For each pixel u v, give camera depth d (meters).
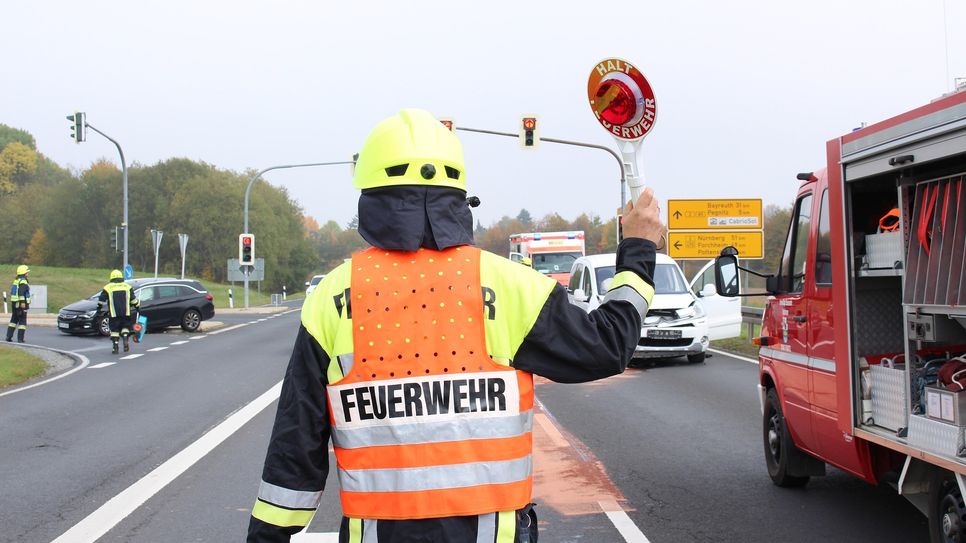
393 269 2.26
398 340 2.21
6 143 109.88
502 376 2.23
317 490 2.29
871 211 4.90
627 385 12.77
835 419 5.21
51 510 6.25
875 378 4.71
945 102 3.72
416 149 2.25
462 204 2.34
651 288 2.41
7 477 7.30
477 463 2.18
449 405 2.20
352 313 2.24
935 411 4.08
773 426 6.77
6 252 96.38
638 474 7.20
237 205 99.38
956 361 4.04
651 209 2.47
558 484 6.92
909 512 5.92
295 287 117.56
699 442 8.50
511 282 2.27
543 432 9.14
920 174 4.20
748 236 22.89
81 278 61.88
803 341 5.76
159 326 26.92
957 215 3.85
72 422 10.13
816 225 5.57
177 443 8.77
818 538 5.36
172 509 6.27
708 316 17.22
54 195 95.81
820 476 6.71
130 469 7.60
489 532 2.16
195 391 12.76
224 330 28.44
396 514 2.15
